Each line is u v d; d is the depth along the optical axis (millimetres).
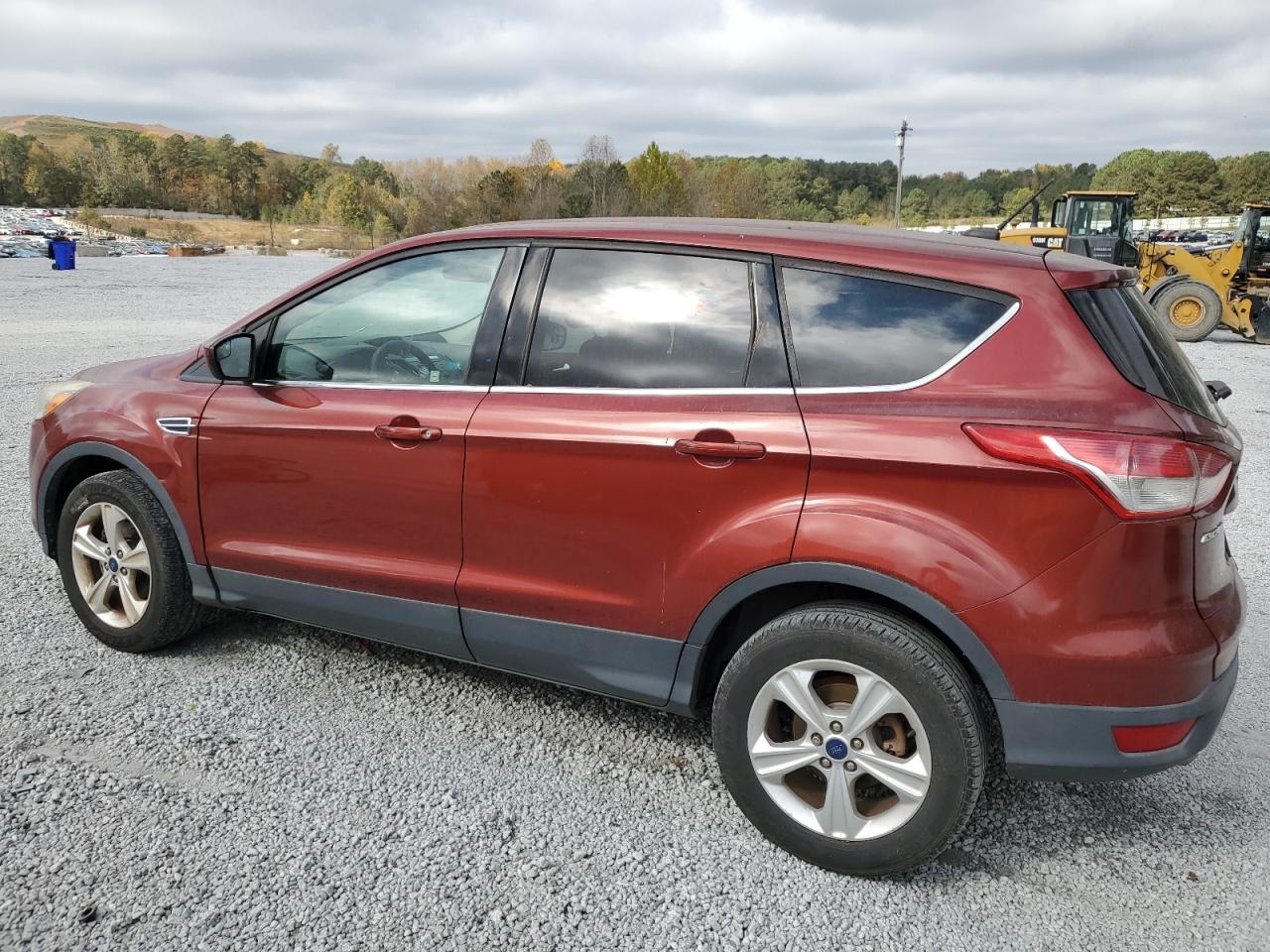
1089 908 2514
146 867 2529
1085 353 2365
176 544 3602
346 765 3062
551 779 3029
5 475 6176
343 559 3254
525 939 2336
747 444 2543
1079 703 2328
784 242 2713
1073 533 2281
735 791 2701
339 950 2271
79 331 13750
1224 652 2424
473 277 3109
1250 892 2594
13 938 2254
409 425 3037
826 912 2469
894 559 2387
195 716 3309
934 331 2492
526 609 2955
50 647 3779
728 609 2637
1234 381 11789
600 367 2838
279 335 3436
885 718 2523
